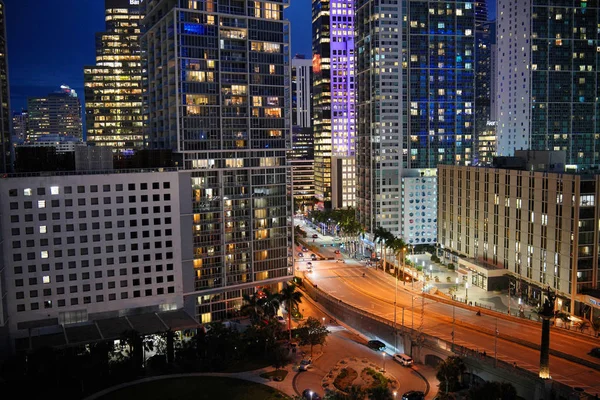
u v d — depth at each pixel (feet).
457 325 499.51
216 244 579.48
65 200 486.79
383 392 353.92
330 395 365.81
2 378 409.90
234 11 588.50
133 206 515.50
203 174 570.46
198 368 443.32
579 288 511.40
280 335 504.02
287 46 618.44
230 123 588.91
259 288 621.72
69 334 461.78
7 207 466.29
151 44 646.74
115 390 402.11
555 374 369.71
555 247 535.19
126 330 446.19
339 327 558.97
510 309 558.97
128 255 516.32
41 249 480.64
